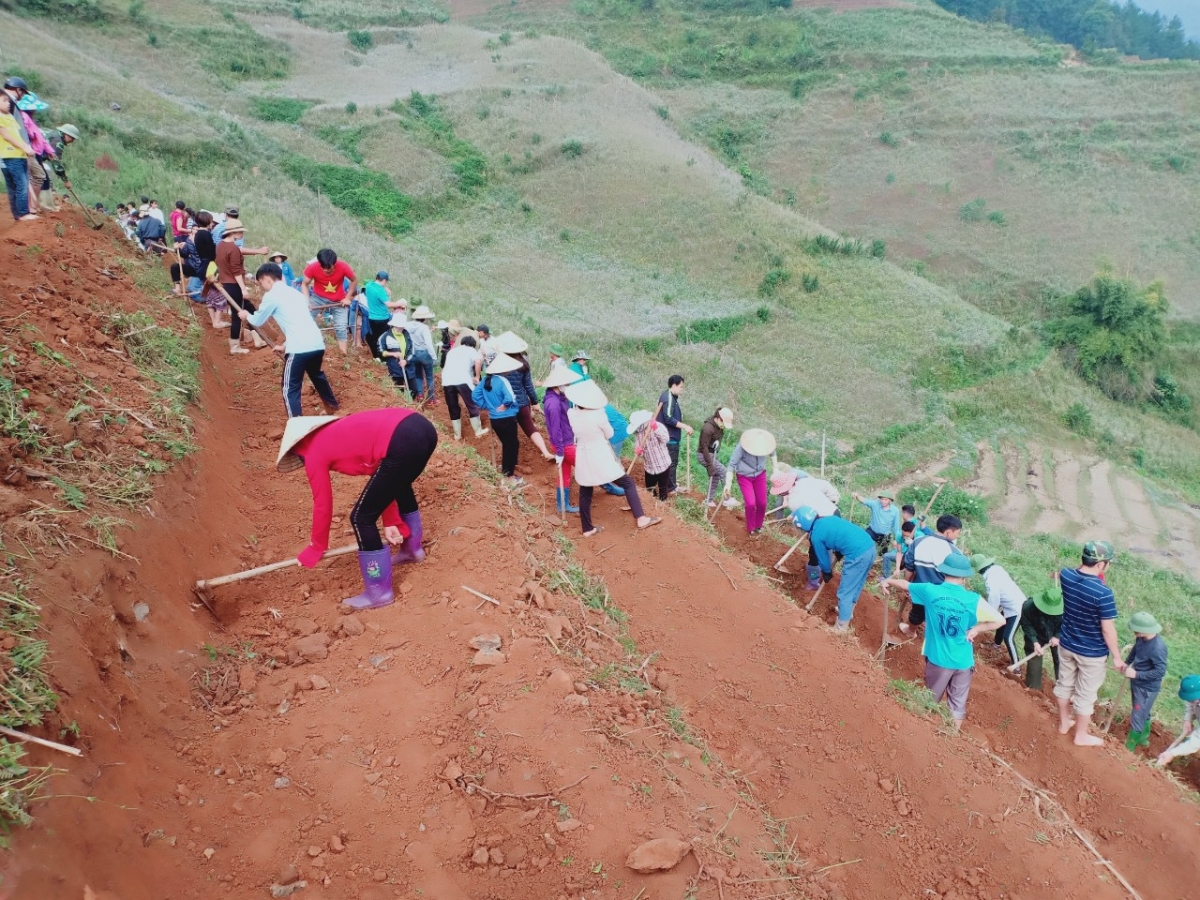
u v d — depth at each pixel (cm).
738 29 7562
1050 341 3666
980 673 773
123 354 631
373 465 481
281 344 973
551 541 648
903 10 8225
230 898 310
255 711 407
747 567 782
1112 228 4947
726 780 465
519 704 412
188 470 545
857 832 509
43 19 4100
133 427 532
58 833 283
